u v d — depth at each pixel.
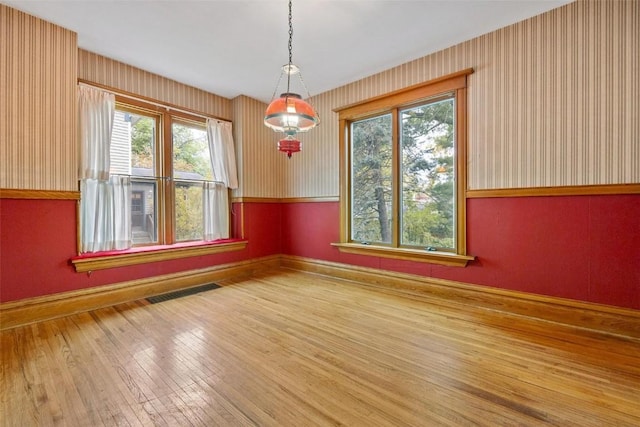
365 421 1.36
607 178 2.26
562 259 2.46
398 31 2.75
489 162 2.80
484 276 2.87
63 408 1.45
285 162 4.79
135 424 1.35
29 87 2.52
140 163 3.52
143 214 3.52
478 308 2.86
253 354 1.98
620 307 2.23
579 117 2.36
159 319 2.60
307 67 3.46
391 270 3.56
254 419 1.38
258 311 2.80
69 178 2.74
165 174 3.67
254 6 2.38
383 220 3.70
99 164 3.01
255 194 4.46
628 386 1.62
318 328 2.40
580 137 2.36
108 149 3.07
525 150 2.61
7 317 2.40
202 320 2.57
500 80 2.72
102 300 2.93
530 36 2.56
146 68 3.44
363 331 2.34
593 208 2.33
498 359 1.91
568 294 2.44
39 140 2.57
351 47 3.02
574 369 1.79
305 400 1.51
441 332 2.32
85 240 2.95
